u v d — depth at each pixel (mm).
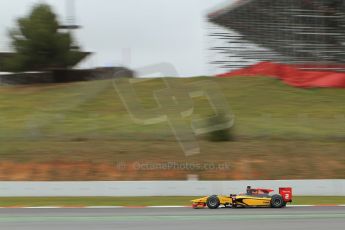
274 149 83500
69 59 139875
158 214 37406
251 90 128375
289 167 76062
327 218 34312
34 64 137750
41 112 110625
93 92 123750
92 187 61312
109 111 111062
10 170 74750
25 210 42094
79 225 30875
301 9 152125
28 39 136500
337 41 151875
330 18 151500
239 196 43250
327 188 62094
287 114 111000
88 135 92500
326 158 79562
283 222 31953
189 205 47906
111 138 90312
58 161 78250
